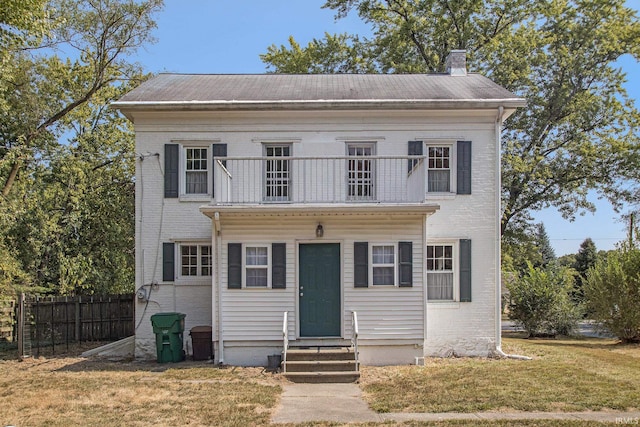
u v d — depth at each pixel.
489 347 14.37
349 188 14.66
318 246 13.61
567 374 11.37
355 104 14.25
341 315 13.39
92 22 20.88
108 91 24.44
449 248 14.76
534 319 20.20
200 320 14.72
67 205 20.45
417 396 9.69
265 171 14.67
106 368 12.78
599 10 26.30
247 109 14.38
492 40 24.56
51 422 8.01
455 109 14.49
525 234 27.67
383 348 13.23
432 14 25.91
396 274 13.37
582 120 26.61
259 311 13.26
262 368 12.62
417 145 14.66
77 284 20.02
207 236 14.77
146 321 14.60
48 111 22.27
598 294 17.92
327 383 11.18
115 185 22.80
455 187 14.66
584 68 26.66
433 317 14.45
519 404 8.93
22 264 18.34
